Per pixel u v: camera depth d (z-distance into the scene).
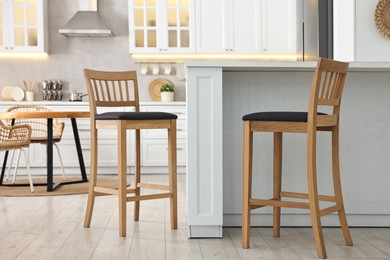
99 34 6.95
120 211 3.18
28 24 6.85
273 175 3.24
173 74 7.24
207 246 2.92
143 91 7.23
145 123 3.28
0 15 6.81
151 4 6.94
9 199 4.66
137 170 3.67
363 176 3.43
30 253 2.78
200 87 3.07
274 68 3.14
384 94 3.43
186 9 6.96
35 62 7.15
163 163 6.64
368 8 4.01
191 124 3.06
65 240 3.07
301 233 3.23
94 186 3.43
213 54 7.03
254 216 3.42
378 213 3.43
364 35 4.01
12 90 7.04
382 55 4.02
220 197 3.08
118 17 7.21
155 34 6.96
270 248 2.87
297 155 3.42
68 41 7.18
